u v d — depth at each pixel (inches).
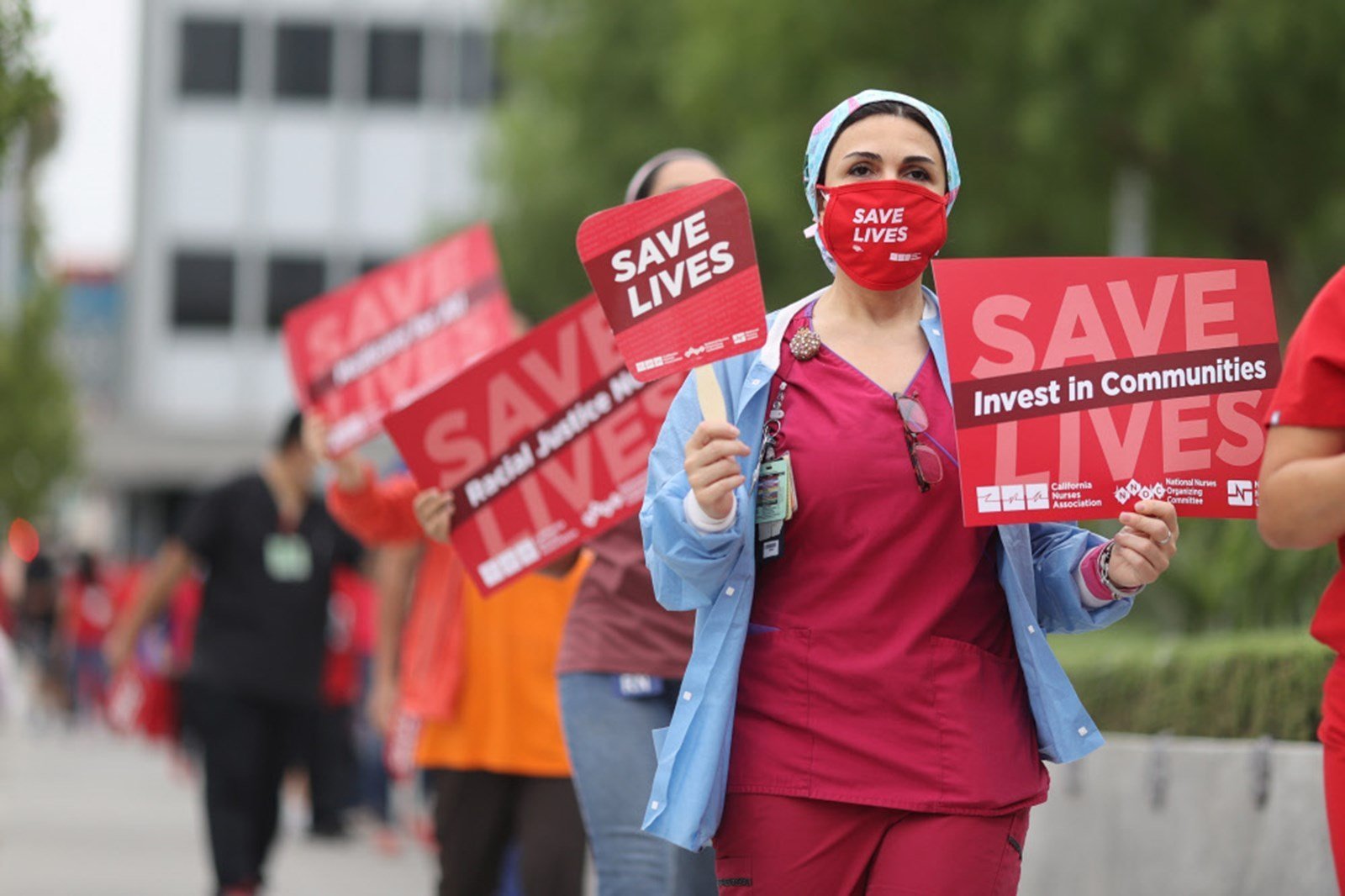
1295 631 681.0
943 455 401.4
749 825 400.8
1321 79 1883.6
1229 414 403.9
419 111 4520.2
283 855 1254.3
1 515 3917.3
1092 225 2144.4
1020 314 402.9
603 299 420.8
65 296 3964.1
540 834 648.4
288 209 4512.8
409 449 556.7
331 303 719.7
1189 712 645.9
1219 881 584.7
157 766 2039.9
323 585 952.3
